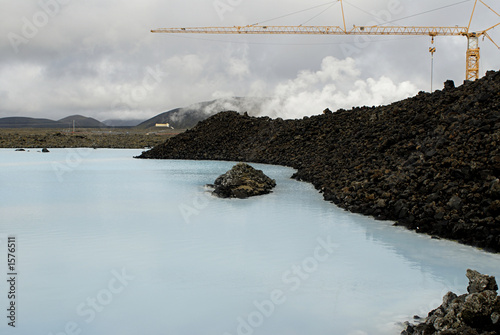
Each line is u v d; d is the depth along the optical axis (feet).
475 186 45.73
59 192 72.33
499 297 19.74
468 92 83.66
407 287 29.12
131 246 38.88
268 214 54.90
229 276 31.17
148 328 23.29
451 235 41.55
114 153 203.00
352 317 24.63
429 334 20.67
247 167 78.89
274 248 38.55
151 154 176.24
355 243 40.32
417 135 79.61
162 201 64.54
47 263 33.76
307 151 131.64
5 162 133.49
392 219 50.39
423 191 50.75
